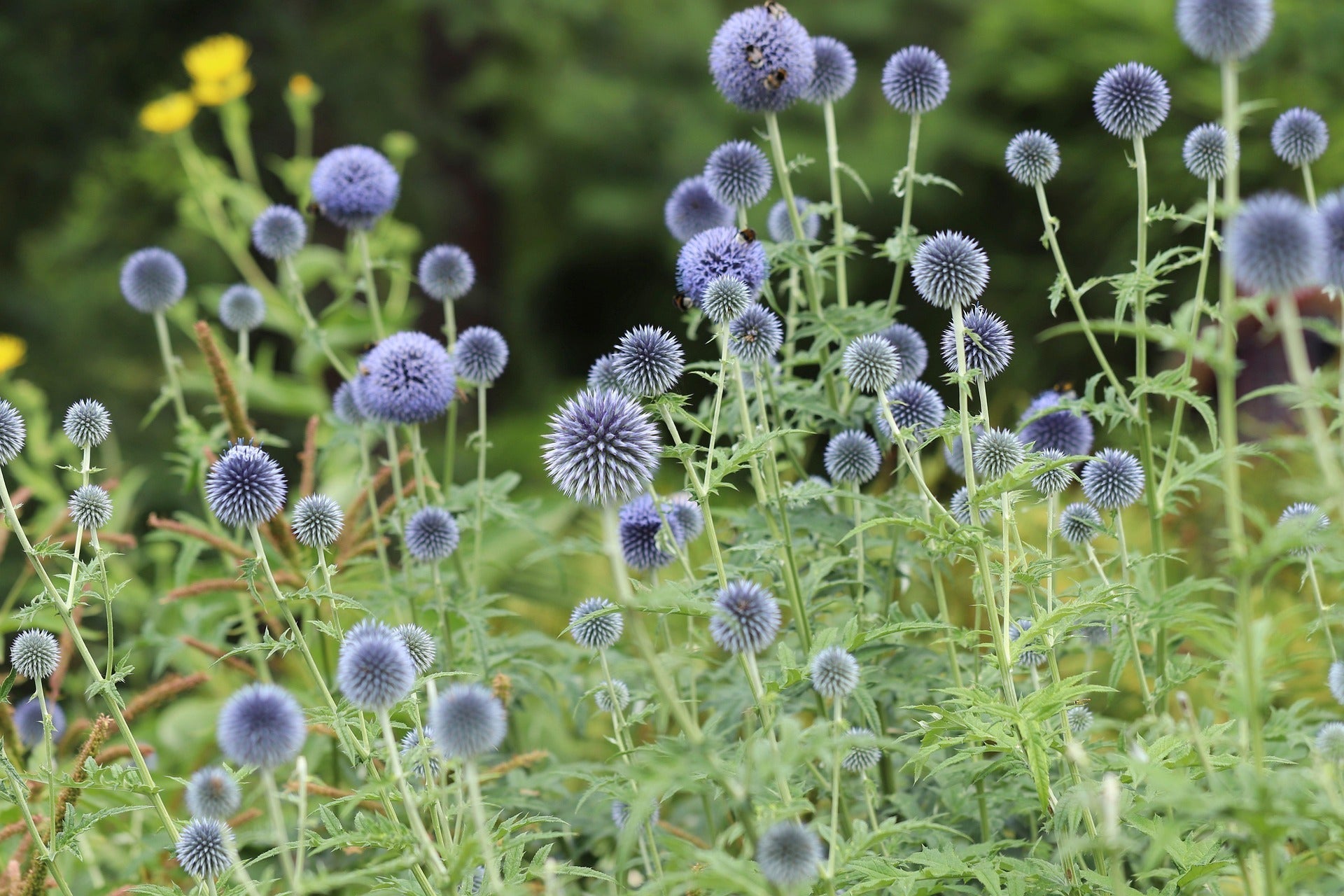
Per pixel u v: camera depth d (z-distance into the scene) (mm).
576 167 28266
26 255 22531
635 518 6020
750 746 3984
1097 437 9906
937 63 7219
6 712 6156
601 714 7230
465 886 4570
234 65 12086
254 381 10508
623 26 29141
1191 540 8406
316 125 24781
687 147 27125
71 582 4992
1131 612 4910
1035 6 20328
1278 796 3457
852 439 6387
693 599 4043
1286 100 16031
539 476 21203
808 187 24062
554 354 30969
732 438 6422
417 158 26797
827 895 4016
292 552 7266
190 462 7691
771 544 5234
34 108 21719
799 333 6590
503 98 28547
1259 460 9695
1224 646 3768
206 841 4680
